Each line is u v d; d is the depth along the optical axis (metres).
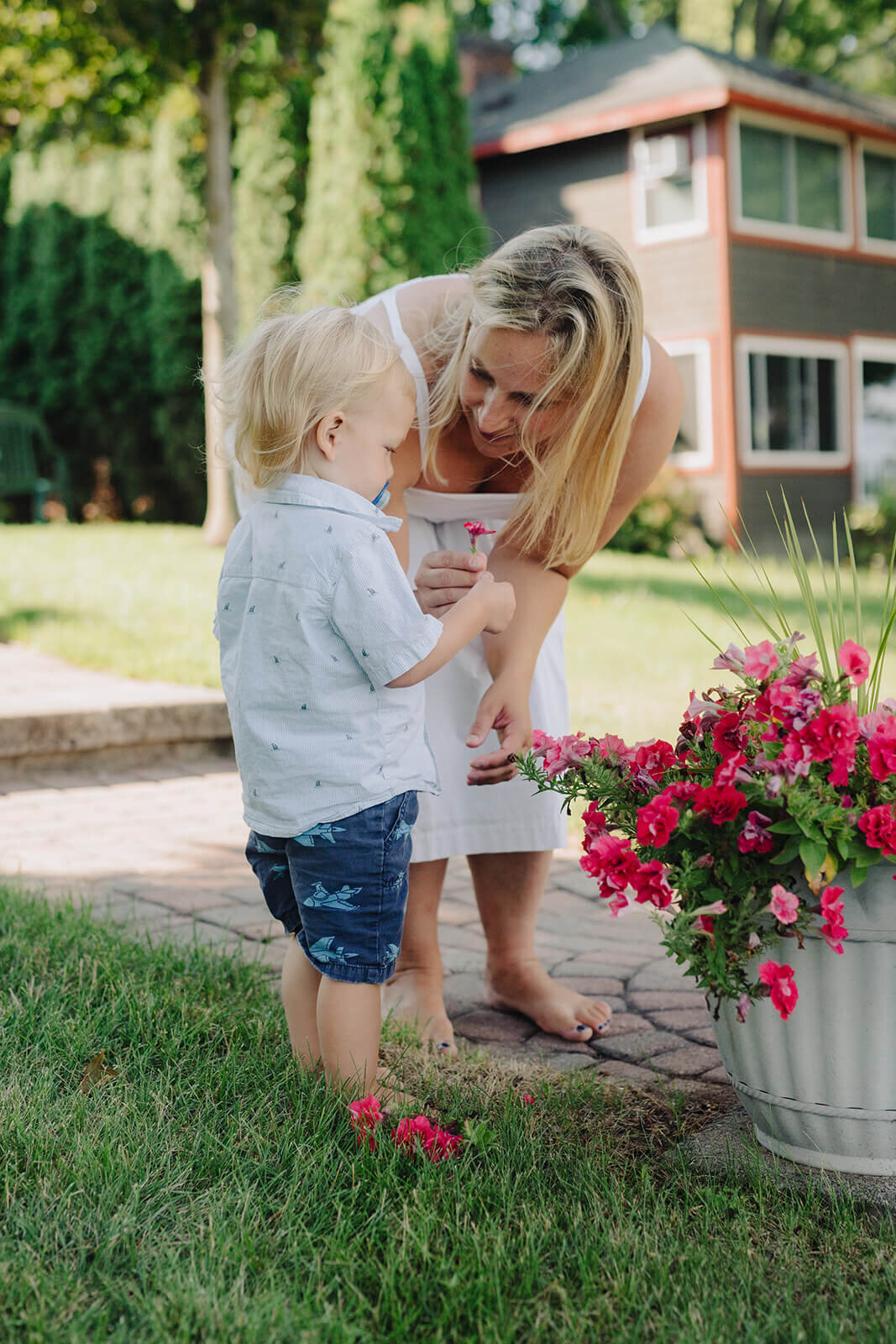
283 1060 2.11
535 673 2.54
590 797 1.90
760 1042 1.83
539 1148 1.88
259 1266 1.53
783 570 12.19
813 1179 1.82
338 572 1.91
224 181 11.42
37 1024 2.22
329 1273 1.53
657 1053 2.42
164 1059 2.13
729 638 7.89
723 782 1.70
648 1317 1.47
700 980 1.75
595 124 16.02
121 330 15.82
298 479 1.98
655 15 28.56
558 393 1.96
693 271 15.73
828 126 16.67
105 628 6.96
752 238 15.80
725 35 27.52
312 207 14.34
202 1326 1.39
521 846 2.52
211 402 2.30
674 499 15.23
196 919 3.19
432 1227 1.60
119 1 10.60
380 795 1.94
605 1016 2.54
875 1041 1.75
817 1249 1.64
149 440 16.25
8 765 5.06
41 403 16.08
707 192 15.49
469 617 2.00
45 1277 1.46
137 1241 1.57
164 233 15.16
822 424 17.05
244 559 2.03
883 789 1.72
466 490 2.43
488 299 1.94
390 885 1.98
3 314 16.64
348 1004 1.97
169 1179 1.70
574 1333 1.42
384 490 2.06
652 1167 1.90
